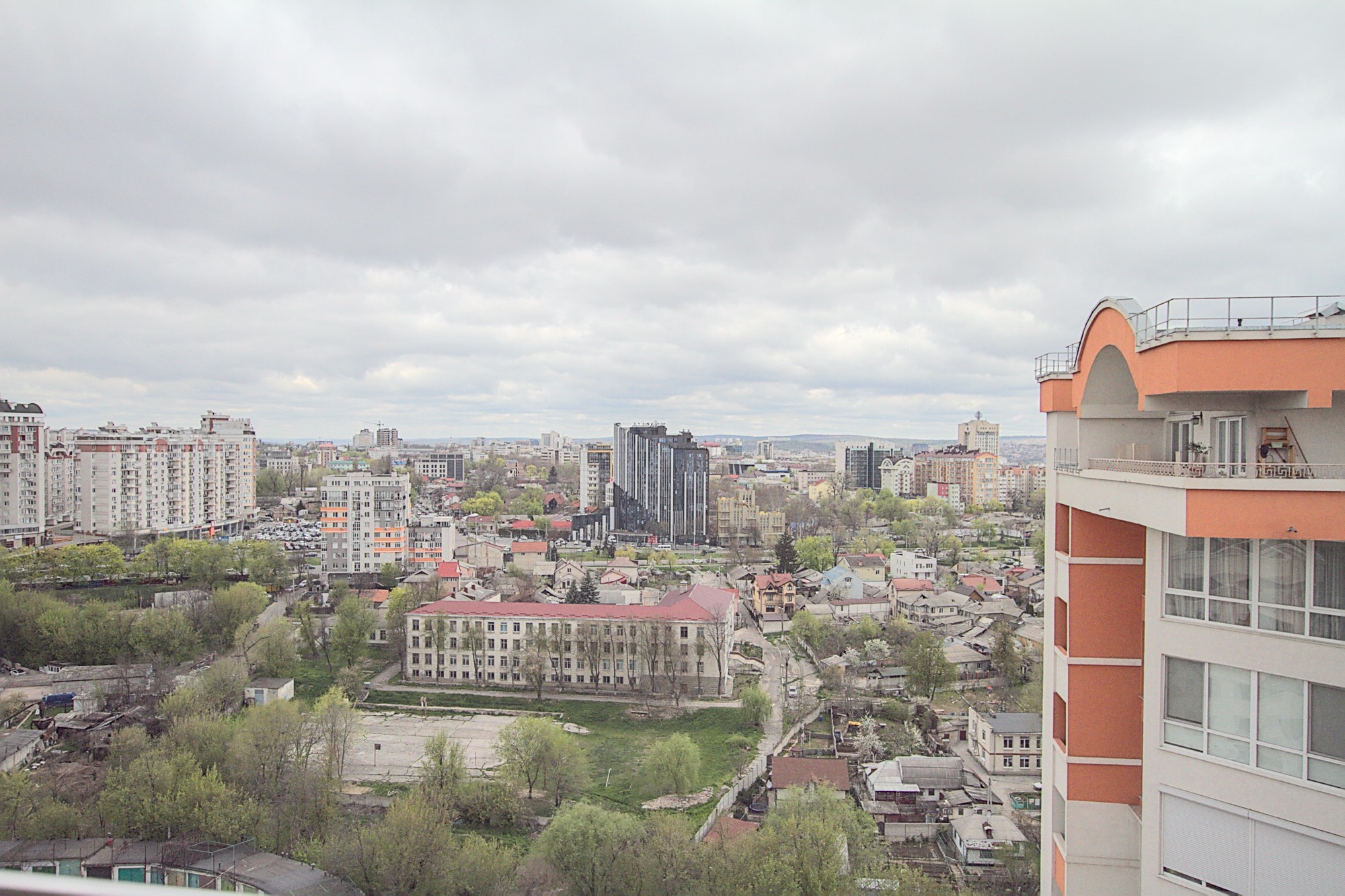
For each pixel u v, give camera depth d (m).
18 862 53.53
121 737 71.25
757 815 72.62
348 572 163.25
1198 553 17.31
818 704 101.44
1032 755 80.12
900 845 67.44
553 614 111.00
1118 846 21.89
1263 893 16.17
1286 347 15.84
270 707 71.50
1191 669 17.41
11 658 105.56
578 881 55.81
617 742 89.50
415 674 112.19
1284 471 16.91
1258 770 16.11
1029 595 148.12
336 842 56.91
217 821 57.62
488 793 69.94
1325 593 15.41
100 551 147.12
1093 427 22.84
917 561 172.62
